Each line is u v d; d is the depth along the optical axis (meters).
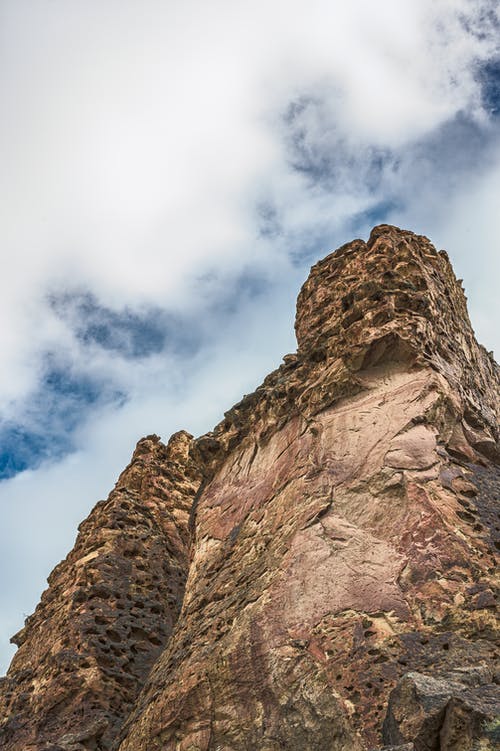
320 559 15.27
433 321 19.86
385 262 22.34
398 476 15.85
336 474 16.84
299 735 12.62
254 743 13.15
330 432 17.95
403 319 19.09
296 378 20.72
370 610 13.84
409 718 10.70
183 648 16.64
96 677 20.36
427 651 12.72
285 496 17.89
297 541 15.99
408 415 17.08
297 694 13.16
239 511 19.69
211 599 17.45
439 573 13.87
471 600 13.27
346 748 11.83
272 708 13.39
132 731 16.11
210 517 20.64
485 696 10.83
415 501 15.24
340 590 14.48
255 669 14.17
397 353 18.44
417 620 13.32
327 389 18.81
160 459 31.19
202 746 13.81
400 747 10.02
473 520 15.01
